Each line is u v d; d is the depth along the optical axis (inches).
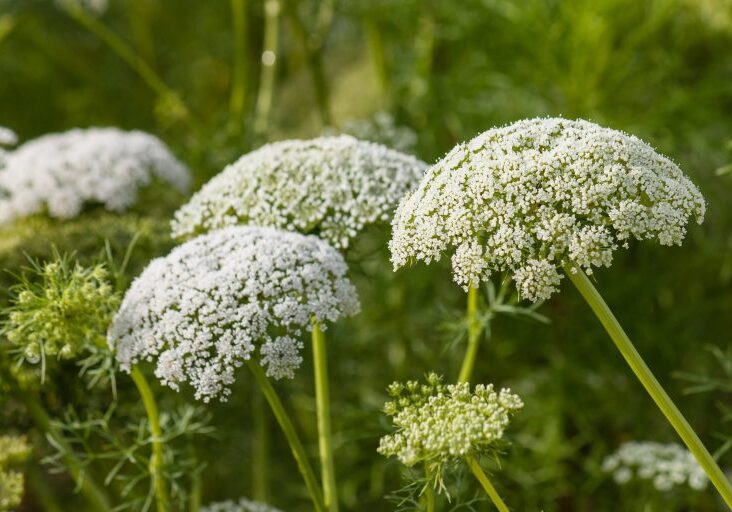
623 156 29.6
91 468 38.5
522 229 29.6
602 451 45.7
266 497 41.8
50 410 37.3
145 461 35.0
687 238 47.3
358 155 34.6
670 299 47.3
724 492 29.8
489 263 30.2
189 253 32.4
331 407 45.9
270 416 45.9
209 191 35.2
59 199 40.1
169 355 31.3
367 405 44.6
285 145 35.2
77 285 32.6
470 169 30.1
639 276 45.6
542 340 46.2
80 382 37.2
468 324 35.8
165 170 41.4
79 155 40.6
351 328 46.7
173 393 39.1
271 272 31.7
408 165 35.1
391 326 47.3
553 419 45.3
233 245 32.3
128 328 32.0
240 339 31.1
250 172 34.8
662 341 45.1
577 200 29.4
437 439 29.8
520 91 47.9
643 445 41.1
